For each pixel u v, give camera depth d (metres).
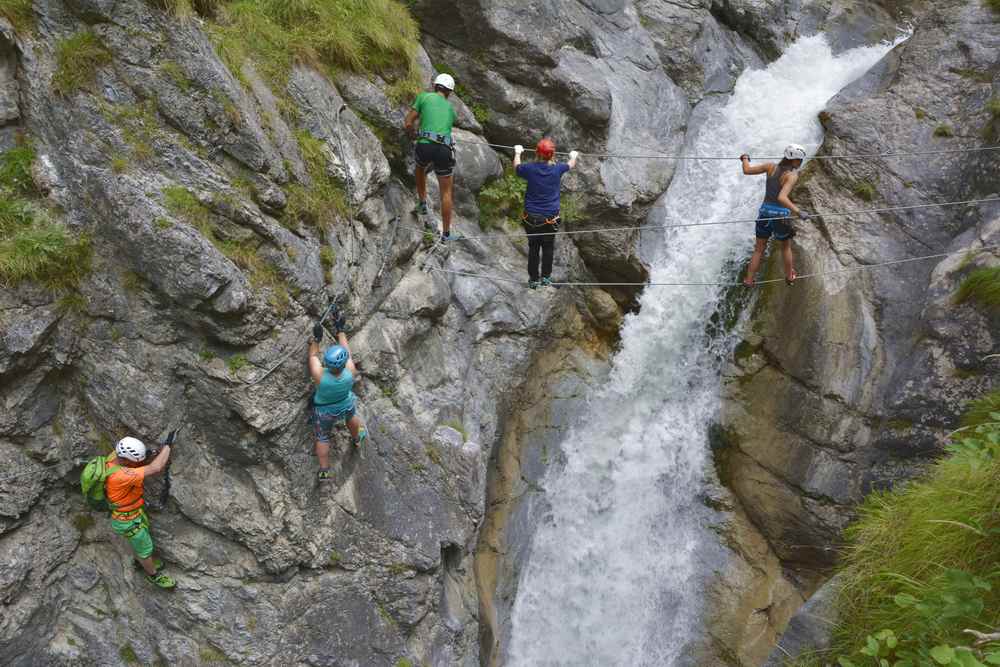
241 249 6.71
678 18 12.80
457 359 9.52
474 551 9.53
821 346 9.75
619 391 11.14
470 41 10.26
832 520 9.52
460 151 9.81
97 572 6.86
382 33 8.84
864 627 6.78
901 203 10.06
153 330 6.55
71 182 6.30
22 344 6.11
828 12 14.65
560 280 10.80
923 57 11.02
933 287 9.38
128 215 6.21
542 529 10.45
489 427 9.67
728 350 10.72
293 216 7.18
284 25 8.23
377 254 8.43
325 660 7.38
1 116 6.12
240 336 6.57
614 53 11.91
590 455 10.84
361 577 7.72
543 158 8.34
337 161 7.77
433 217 9.51
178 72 6.50
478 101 10.54
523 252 10.58
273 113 7.25
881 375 9.46
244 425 6.84
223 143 6.72
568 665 10.11
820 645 7.08
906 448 8.99
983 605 5.43
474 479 8.83
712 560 10.25
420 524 8.14
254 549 7.09
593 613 10.34
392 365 8.45
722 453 10.61
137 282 6.44
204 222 6.51
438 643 8.20
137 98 6.43
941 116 10.41
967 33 10.88
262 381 6.74
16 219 6.14
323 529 7.47
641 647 10.10
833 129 10.73
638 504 10.72
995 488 6.24
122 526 6.50
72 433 6.64
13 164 6.15
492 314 9.97
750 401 10.40
